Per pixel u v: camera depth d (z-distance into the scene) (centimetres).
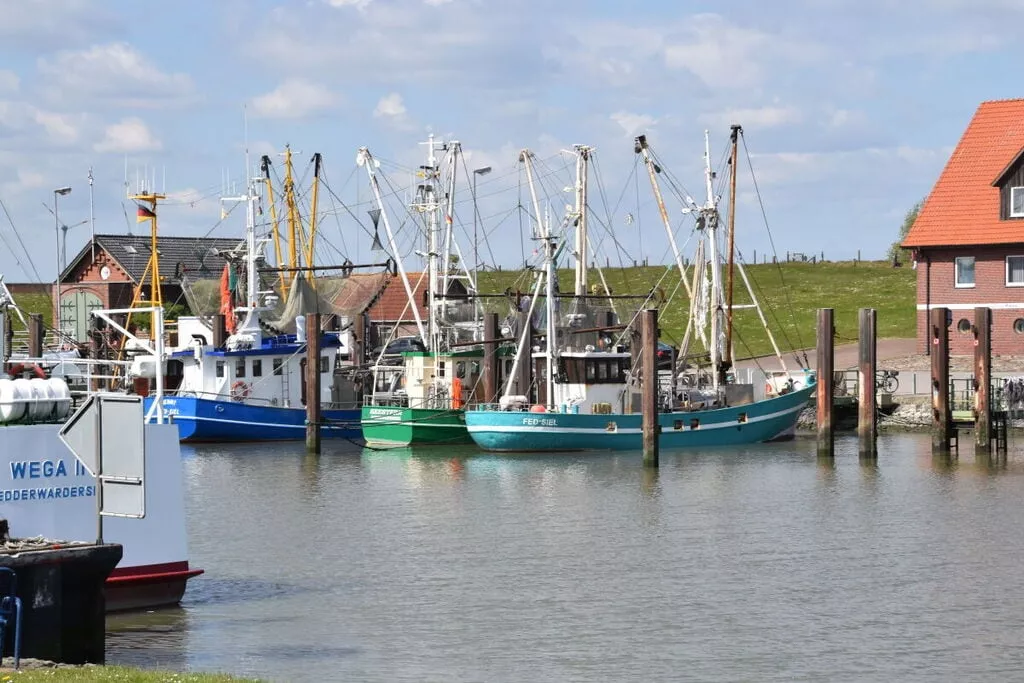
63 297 11806
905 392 8456
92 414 2667
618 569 4350
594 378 7588
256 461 7244
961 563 4394
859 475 6388
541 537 4938
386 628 3584
